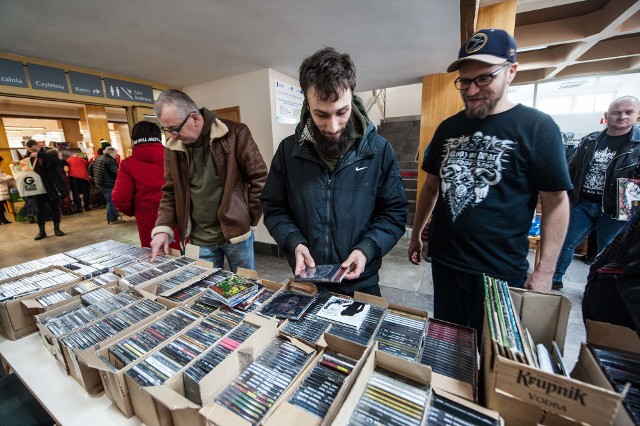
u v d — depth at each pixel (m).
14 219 5.71
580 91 8.13
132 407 0.65
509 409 0.50
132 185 2.01
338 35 2.25
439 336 0.75
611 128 2.03
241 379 0.63
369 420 0.51
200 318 0.85
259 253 3.66
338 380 0.61
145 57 2.56
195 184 1.56
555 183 0.94
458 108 3.55
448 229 1.17
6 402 0.98
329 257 1.06
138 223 2.10
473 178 1.07
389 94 8.12
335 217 1.04
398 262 3.23
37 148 4.38
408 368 0.58
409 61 2.99
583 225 2.24
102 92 2.94
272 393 0.59
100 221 5.51
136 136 2.01
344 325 0.79
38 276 1.13
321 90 0.81
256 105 3.22
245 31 2.12
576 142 3.55
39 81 2.52
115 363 0.72
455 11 1.91
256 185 1.62
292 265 1.12
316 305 0.90
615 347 0.60
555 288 2.44
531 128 0.96
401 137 6.70
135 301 0.95
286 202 1.21
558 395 0.44
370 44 2.47
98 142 5.82
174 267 1.20
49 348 0.84
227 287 0.99
